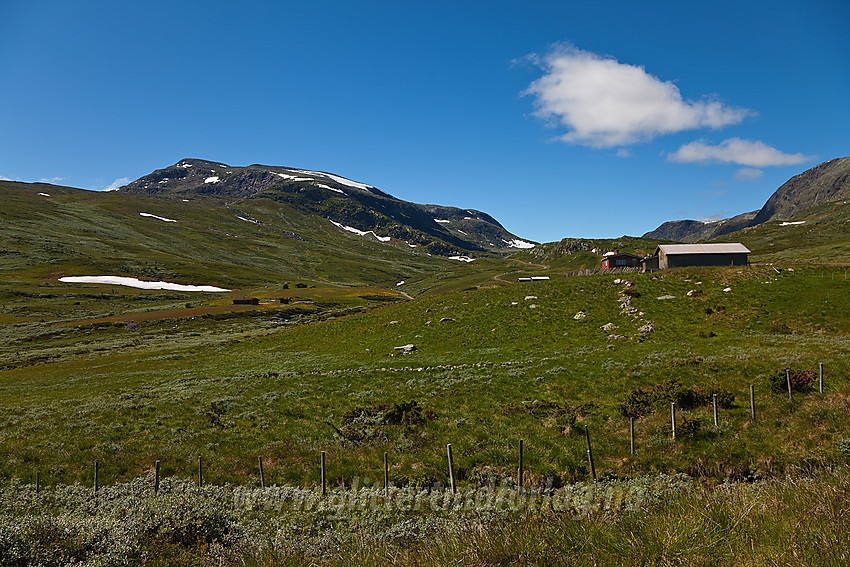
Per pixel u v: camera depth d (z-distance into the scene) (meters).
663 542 5.78
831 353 26.70
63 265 186.50
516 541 6.49
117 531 10.03
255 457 20.61
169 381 45.28
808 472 13.75
